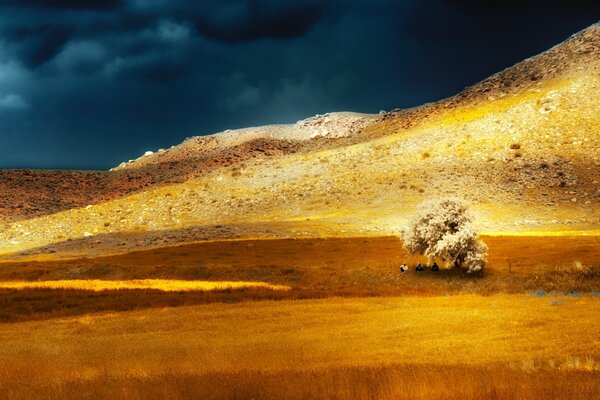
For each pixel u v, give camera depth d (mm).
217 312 41469
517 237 84125
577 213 122062
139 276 75562
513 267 62844
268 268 73750
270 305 44531
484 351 23141
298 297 49656
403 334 28609
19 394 16828
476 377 16484
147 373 20875
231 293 53000
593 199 129625
